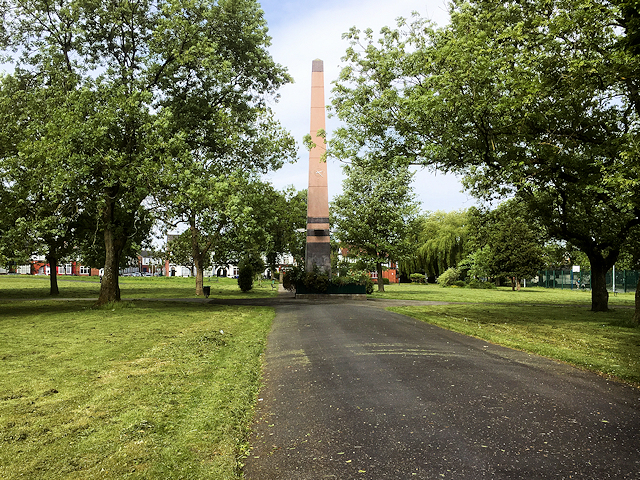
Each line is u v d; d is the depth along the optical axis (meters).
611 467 3.87
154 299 28.56
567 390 6.34
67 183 15.95
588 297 36.19
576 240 20.03
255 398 6.11
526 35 12.84
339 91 16.64
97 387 6.39
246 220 19.02
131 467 3.80
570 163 14.23
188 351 9.30
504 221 23.75
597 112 14.36
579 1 11.34
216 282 70.62
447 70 14.01
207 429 4.72
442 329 12.99
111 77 19.62
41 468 3.79
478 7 15.09
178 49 19.80
